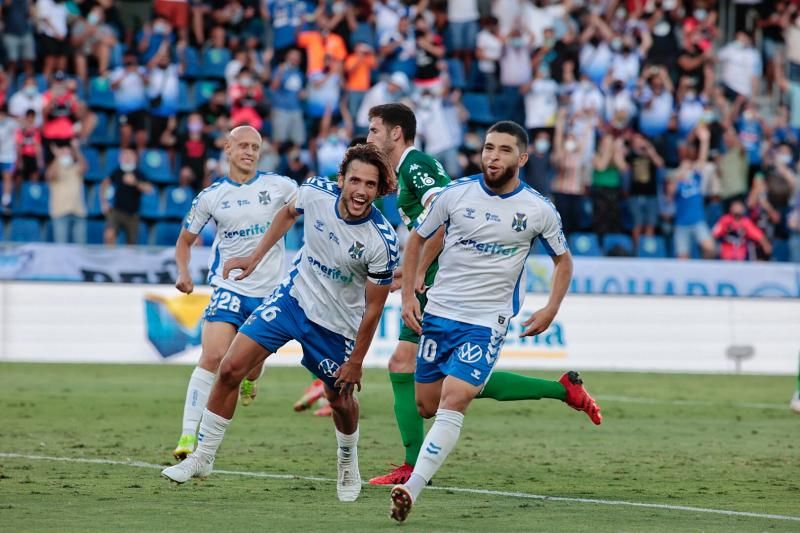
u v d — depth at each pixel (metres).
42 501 16.78
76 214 54.59
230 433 26.75
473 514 16.25
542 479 20.34
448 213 17.02
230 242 22.98
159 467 20.83
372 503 17.25
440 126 57.53
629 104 59.16
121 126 56.12
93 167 56.00
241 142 23.03
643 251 58.34
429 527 14.98
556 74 59.41
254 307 22.73
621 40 60.59
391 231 16.72
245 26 60.94
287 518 15.61
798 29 64.94
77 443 24.16
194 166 55.69
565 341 50.34
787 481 20.44
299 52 57.97
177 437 25.52
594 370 50.06
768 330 52.25
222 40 59.22
